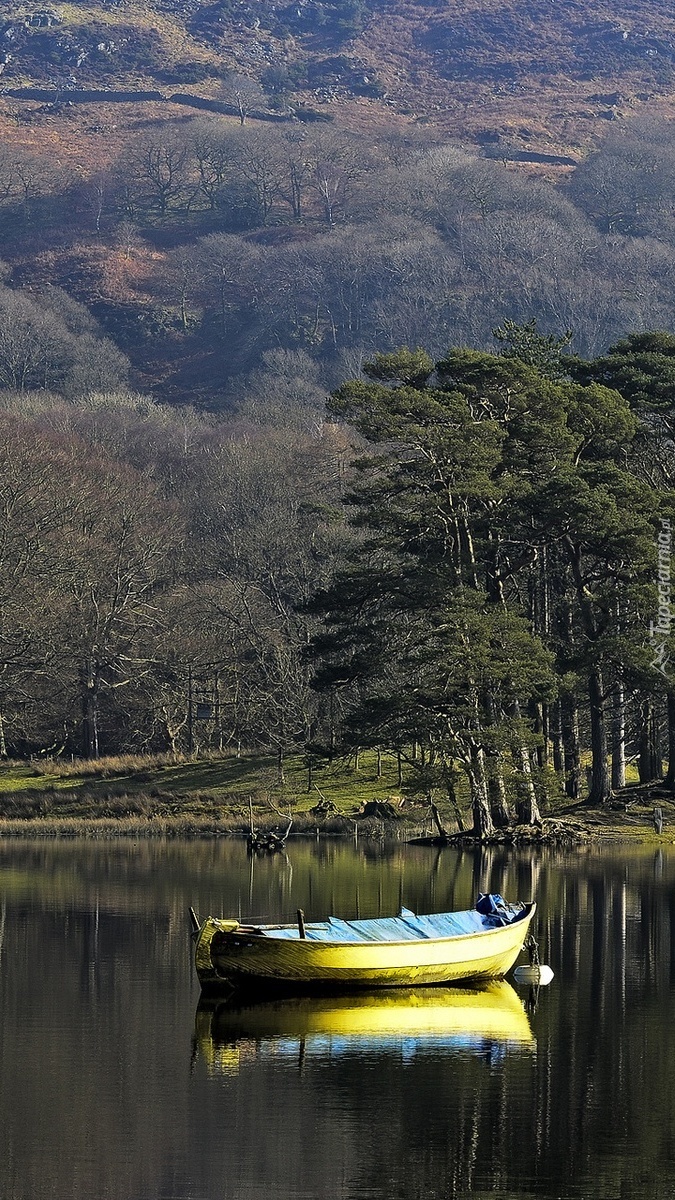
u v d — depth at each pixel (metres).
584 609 113.06
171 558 174.00
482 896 61.50
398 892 80.44
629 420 111.69
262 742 149.88
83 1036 49.69
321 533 158.75
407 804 126.38
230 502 179.88
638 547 105.31
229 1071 45.72
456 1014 53.28
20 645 154.25
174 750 156.00
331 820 121.88
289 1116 41.44
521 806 113.94
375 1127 40.66
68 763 148.88
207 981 56.47
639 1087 44.22
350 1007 54.41
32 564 157.25
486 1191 36.41
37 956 62.31
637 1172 37.59
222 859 100.25
